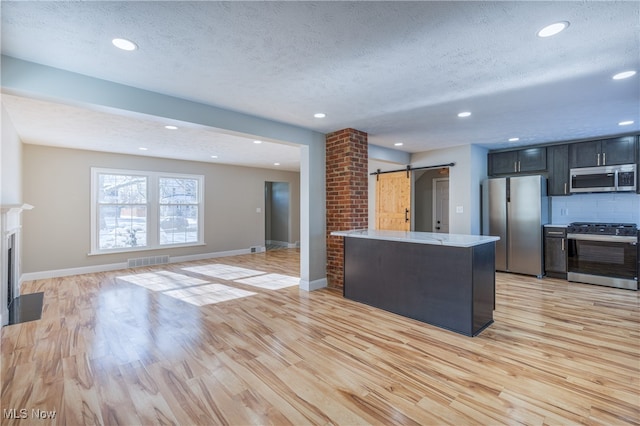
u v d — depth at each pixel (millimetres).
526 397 1889
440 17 1783
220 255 7590
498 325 3035
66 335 2824
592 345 2582
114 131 4293
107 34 1952
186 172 6996
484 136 4789
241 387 2010
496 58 2287
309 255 4391
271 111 3547
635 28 1881
